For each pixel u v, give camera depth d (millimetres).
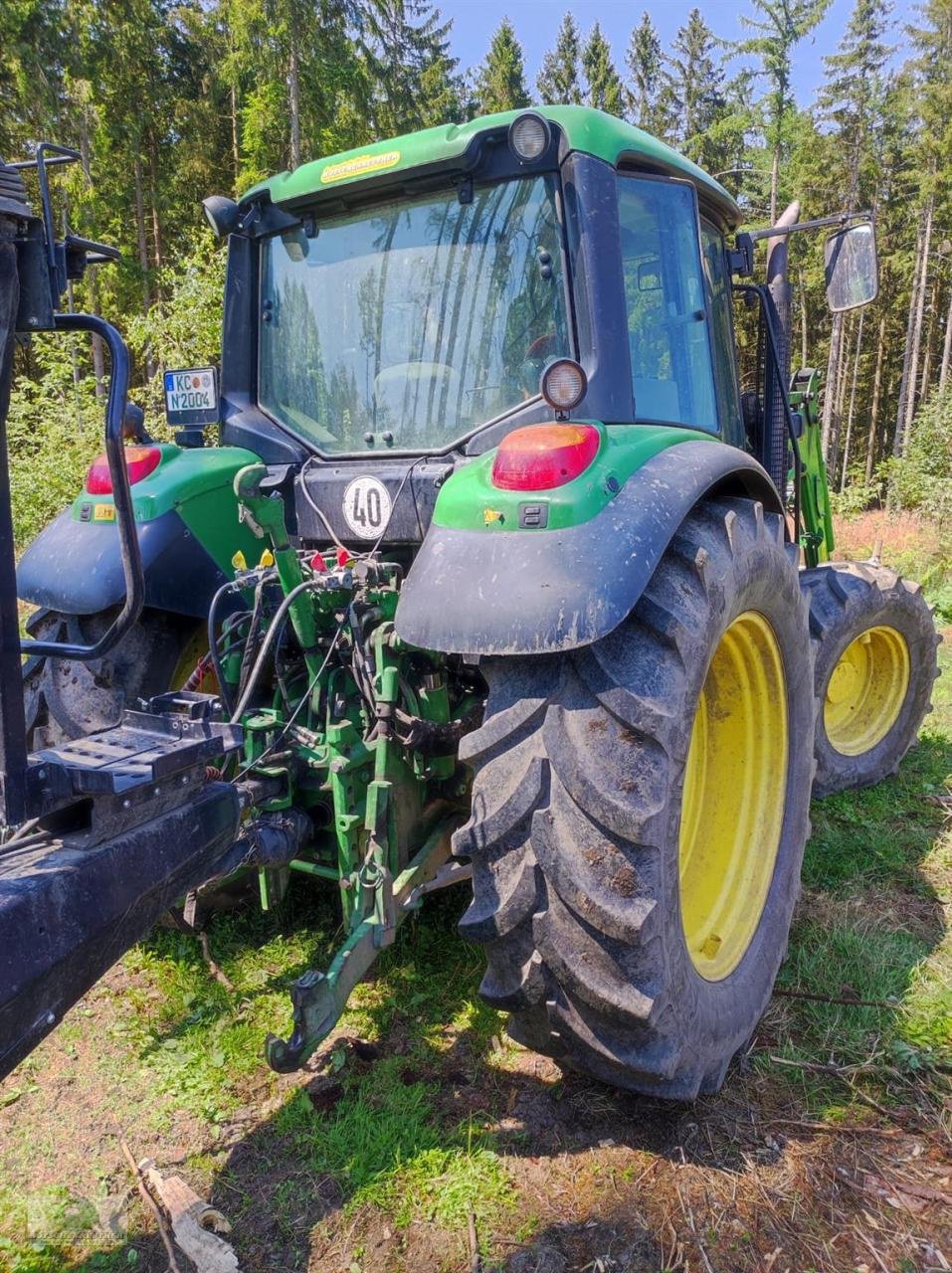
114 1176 2113
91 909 1644
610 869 1870
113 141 26656
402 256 2818
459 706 2775
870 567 4203
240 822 2180
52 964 1562
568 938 1894
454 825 2662
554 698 1976
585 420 2453
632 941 1838
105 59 25859
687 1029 2064
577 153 2451
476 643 1916
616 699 1911
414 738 2395
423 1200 2016
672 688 1954
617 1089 2318
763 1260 1870
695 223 3062
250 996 2725
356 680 2432
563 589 1900
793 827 2814
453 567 2012
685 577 2129
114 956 1738
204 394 3203
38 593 2895
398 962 2832
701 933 2549
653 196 2863
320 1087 2359
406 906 2436
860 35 35281
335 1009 2100
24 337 1635
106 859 1689
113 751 1893
